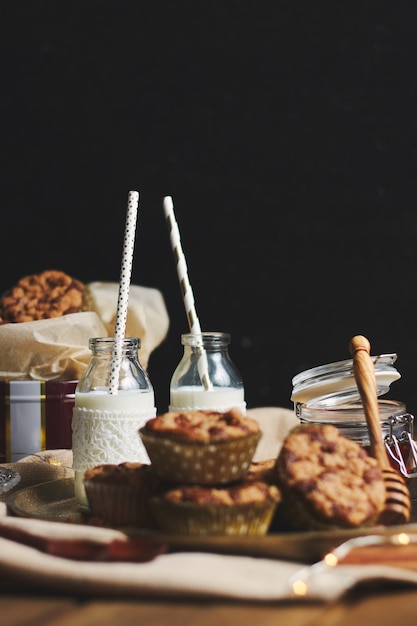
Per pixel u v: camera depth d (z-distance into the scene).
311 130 4.62
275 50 4.63
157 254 4.76
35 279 2.21
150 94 4.74
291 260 4.70
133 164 4.77
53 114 4.79
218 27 4.67
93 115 4.77
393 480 1.23
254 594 0.92
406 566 1.03
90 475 1.25
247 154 4.70
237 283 4.73
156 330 2.36
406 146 4.53
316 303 4.68
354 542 1.06
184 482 1.17
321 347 4.68
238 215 4.72
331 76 4.58
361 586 0.97
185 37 4.70
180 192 4.75
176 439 1.16
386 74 4.53
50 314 2.10
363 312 4.62
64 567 0.96
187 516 1.13
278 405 4.71
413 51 4.49
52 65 4.77
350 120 4.58
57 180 4.81
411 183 4.53
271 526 1.21
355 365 1.44
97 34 4.74
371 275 4.61
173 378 1.54
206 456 1.15
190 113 4.73
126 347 1.49
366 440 1.52
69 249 4.82
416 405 4.51
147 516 1.21
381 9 4.51
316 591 0.92
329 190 4.63
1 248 4.84
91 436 1.44
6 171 4.83
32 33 4.76
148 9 4.70
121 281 1.47
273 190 4.68
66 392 1.92
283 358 4.73
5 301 2.14
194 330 1.53
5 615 0.90
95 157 4.79
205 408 1.50
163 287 4.75
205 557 1.03
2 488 1.43
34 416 1.91
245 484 1.17
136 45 4.73
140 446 1.46
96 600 0.95
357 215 4.60
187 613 0.90
